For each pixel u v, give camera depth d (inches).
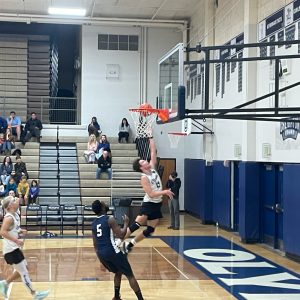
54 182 705.6
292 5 431.5
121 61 825.5
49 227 622.5
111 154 770.8
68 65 1003.3
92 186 701.3
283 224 442.9
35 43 885.8
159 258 428.8
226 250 473.7
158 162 745.6
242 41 551.5
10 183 628.7
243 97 531.8
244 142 527.8
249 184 518.3
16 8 749.9
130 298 299.7
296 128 424.8
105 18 785.6
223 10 623.2
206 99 276.5
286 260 425.1
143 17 796.6
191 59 769.6
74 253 449.1
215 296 305.1
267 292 315.3
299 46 419.2
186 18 799.7
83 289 319.3
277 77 282.0
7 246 267.6
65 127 810.8
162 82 351.6
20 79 871.1
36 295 272.2
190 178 770.2
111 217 274.8
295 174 418.3
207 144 674.8
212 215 673.0
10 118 776.3
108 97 822.5
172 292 314.2
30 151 754.2
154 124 816.9
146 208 295.4
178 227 621.9
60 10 654.5
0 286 278.4
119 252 270.7
